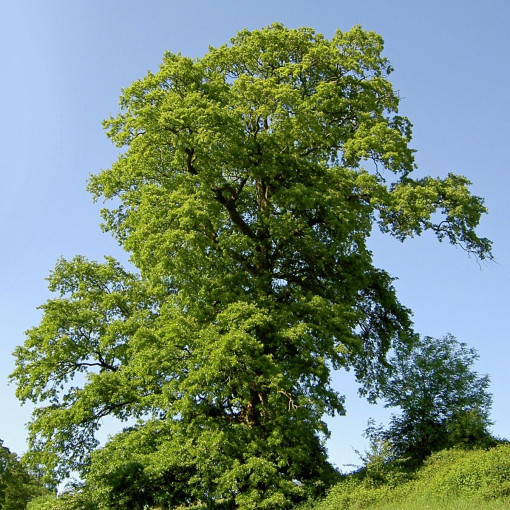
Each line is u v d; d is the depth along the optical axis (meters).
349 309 22.84
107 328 22.00
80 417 21.11
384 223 24.19
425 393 23.86
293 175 23.83
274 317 20.95
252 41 26.20
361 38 26.30
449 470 18.34
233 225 24.61
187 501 22.03
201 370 18.58
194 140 22.05
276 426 19.39
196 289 20.84
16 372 22.98
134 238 21.19
